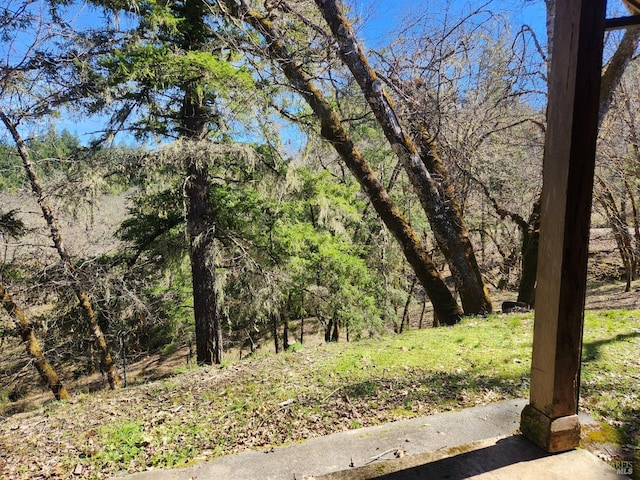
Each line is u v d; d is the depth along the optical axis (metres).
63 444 3.78
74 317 9.13
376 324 11.47
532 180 9.11
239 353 13.88
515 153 9.63
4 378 9.39
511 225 12.85
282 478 2.66
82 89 7.28
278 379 4.78
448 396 3.81
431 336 5.84
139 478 2.81
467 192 9.66
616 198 11.78
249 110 7.61
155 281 10.87
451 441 2.90
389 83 7.18
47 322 8.99
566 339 1.86
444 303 7.47
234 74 6.92
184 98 8.38
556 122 1.75
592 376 3.80
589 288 13.06
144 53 6.81
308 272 11.12
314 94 7.07
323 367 4.98
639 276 13.44
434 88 8.23
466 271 7.39
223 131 8.47
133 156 7.58
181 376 5.80
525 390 3.75
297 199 10.40
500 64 8.25
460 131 8.83
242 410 4.06
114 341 10.00
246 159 8.08
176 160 7.56
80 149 8.01
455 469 1.90
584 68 1.63
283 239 10.45
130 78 6.86
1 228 8.20
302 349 6.21
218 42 7.79
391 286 13.04
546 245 1.86
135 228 9.91
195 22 7.97
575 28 1.63
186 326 13.14
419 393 3.94
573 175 1.70
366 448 2.91
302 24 7.31
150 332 14.14
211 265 9.12
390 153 12.35
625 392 3.41
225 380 5.10
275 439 3.39
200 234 8.77
